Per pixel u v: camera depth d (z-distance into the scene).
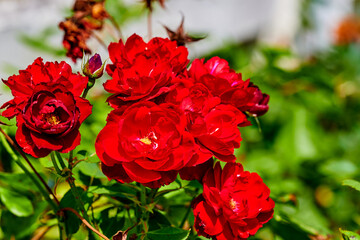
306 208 1.02
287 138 1.16
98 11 0.81
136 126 0.65
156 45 0.69
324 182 1.17
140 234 0.70
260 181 0.68
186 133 0.64
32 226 0.80
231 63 1.06
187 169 0.67
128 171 0.64
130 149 0.64
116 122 0.66
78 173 0.77
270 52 1.14
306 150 1.15
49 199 0.76
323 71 1.30
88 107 0.65
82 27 0.81
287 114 1.16
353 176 1.05
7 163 0.84
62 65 0.68
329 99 1.22
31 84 0.67
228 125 0.66
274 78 1.17
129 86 0.66
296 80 1.18
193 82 0.70
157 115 0.65
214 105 0.67
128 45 0.69
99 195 0.76
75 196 0.71
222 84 0.68
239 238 0.66
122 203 0.76
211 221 0.66
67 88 0.66
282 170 1.14
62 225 0.74
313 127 1.18
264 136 1.19
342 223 1.12
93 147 0.79
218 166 0.67
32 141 0.64
